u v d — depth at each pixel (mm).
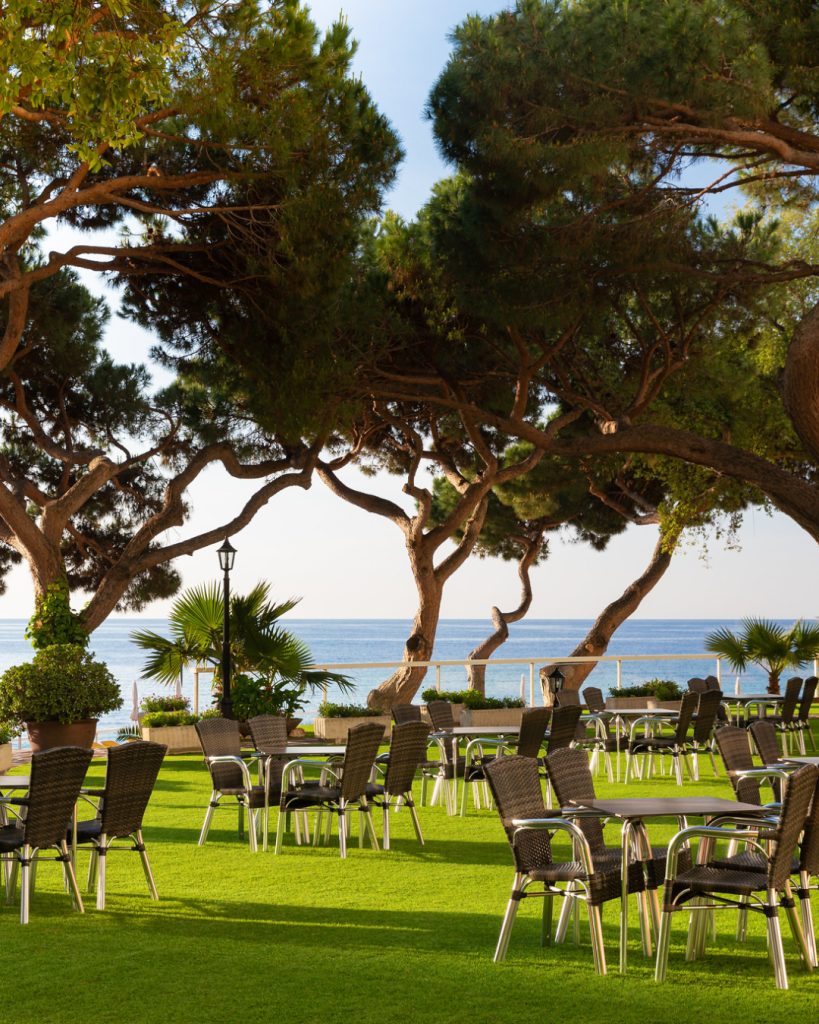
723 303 13219
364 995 4691
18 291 11719
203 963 5219
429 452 18812
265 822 8289
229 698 14602
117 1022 4328
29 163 12695
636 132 9562
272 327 13016
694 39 8906
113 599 15227
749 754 7164
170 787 11914
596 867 5336
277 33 9805
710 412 17641
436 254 11922
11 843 6168
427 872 7461
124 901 6637
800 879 5270
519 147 9539
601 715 12820
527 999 4637
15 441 19016
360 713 15992
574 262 10867
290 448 18000
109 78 7277
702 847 5953
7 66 6922
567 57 9383
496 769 5359
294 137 10180
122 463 16609
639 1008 4504
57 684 13141
